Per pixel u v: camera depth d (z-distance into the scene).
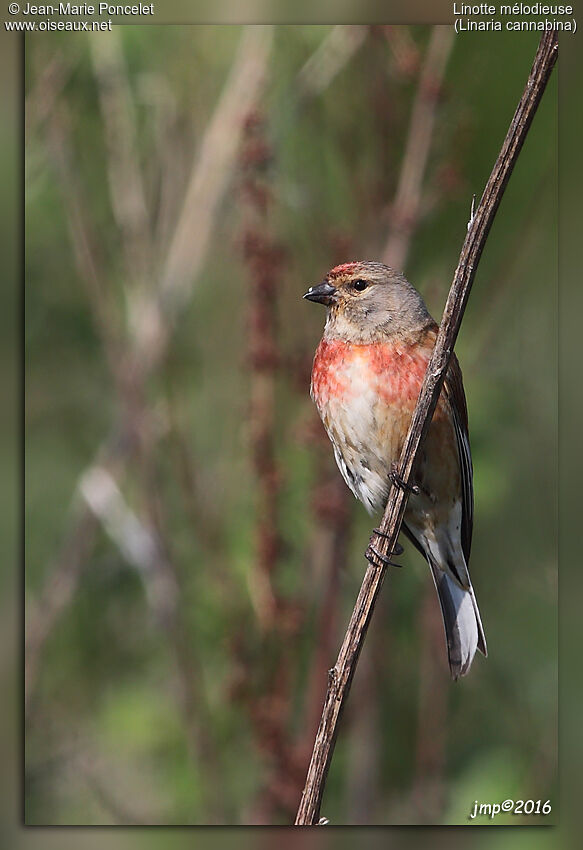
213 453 11.65
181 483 11.17
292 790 10.26
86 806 10.87
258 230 10.60
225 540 11.17
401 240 10.63
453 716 11.25
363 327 9.22
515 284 11.34
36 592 11.27
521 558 11.32
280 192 10.95
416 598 11.62
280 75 11.14
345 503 10.62
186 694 10.69
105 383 11.73
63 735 11.13
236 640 10.61
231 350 11.73
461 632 9.34
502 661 11.34
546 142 10.95
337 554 10.62
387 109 11.10
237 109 10.78
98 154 11.60
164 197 11.46
